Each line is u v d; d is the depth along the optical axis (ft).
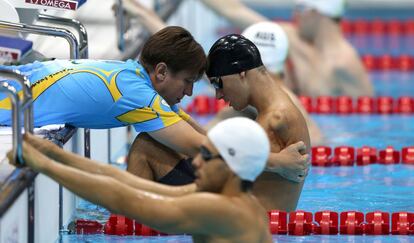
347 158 72.23
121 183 40.81
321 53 93.56
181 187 42.73
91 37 83.10
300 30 93.45
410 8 156.97
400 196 62.90
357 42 134.41
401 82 109.29
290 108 52.29
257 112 53.31
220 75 51.37
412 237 54.95
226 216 39.09
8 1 56.90
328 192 63.87
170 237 54.03
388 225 55.36
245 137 39.24
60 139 50.96
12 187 42.86
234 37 51.62
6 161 46.50
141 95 51.42
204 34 137.28
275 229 54.13
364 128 86.02
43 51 70.54
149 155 53.67
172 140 51.26
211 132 39.70
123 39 78.23
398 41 134.51
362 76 94.12
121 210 40.63
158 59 51.52
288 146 51.88
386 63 118.93
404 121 89.51
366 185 65.92
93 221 55.06
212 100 94.89
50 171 41.75
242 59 51.19
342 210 59.47
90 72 52.70
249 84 51.72
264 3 160.45
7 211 41.14
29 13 59.62
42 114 53.01
